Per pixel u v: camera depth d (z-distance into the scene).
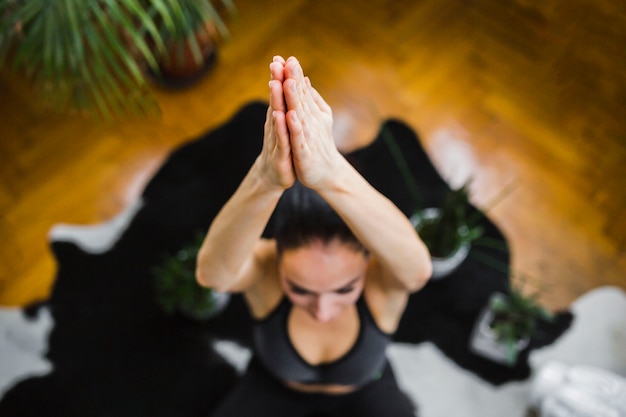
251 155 2.38
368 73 2.51
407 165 2.36
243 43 2.54
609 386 1.89
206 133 2.41
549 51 2.53
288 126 0.75
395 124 2.42
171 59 2.35
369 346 1.39
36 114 2.45
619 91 2.47
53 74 1.78
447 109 2.46
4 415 2.10
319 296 1.17
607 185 2.34
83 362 2.15
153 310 2.21
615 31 2.55
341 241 1.09
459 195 1.94
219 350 2.17
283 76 0.73
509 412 2.08
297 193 1.08
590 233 2.29
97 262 2.27
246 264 1.15
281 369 1.46
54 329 2.19
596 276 2.24
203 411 2.10
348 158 2.04
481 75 2.50
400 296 1.30
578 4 2.58
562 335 2.16
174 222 2.31
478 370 2.13
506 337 1.95
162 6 1.61
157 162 2.39
